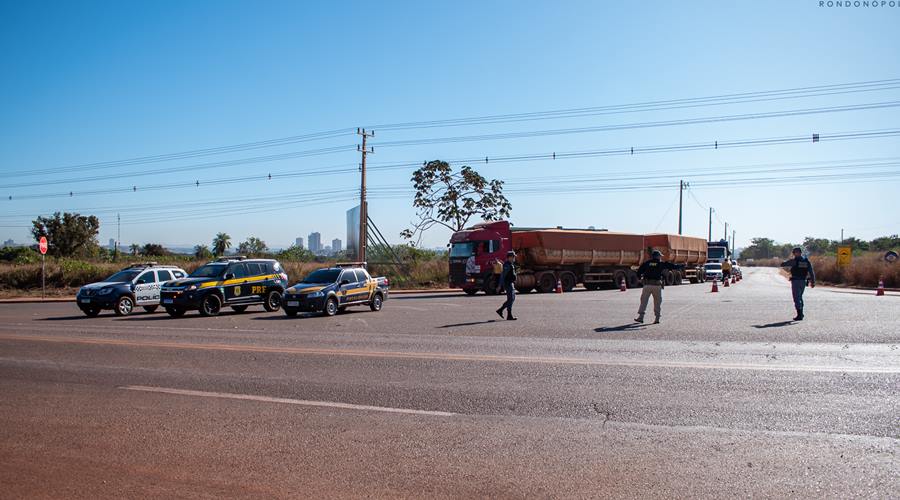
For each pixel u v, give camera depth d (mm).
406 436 6293
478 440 6137
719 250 52562
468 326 16047
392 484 5004
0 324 18609
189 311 23859
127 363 10812
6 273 38219
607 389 8227
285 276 23656
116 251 64875
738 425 6527
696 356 10617
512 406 7465
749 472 5168
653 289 15906
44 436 6438
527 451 5785
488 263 31375
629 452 5715
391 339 13586
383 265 42125
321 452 5812
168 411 7410
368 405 7605
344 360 10766
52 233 62719
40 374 9914
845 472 5145
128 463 5578
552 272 34406
